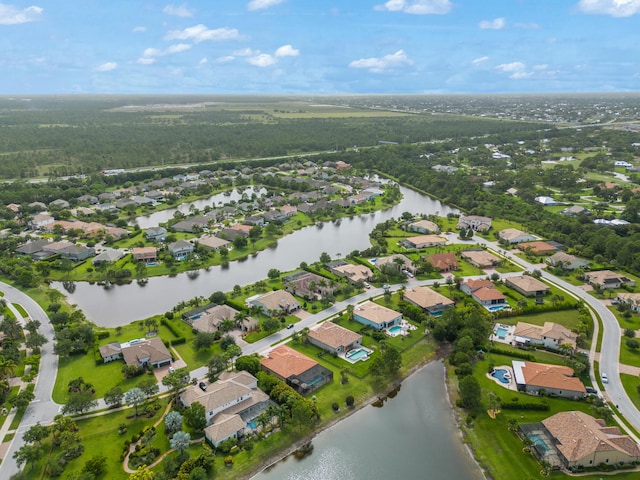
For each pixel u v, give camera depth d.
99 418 121.69
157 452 110.31
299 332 166.88
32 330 159.62
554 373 138.12
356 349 159.00
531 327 165.75
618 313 184.62
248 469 108.88
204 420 117.50
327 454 115.06
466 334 158.00
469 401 127.88
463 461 113.06
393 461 112.88
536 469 108.31
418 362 154.25
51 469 103.31
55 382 137.00
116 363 147.12
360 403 133.50
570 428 115.62
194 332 165.88
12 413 123.38
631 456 108.62
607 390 136.38
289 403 124.12
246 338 162.75
